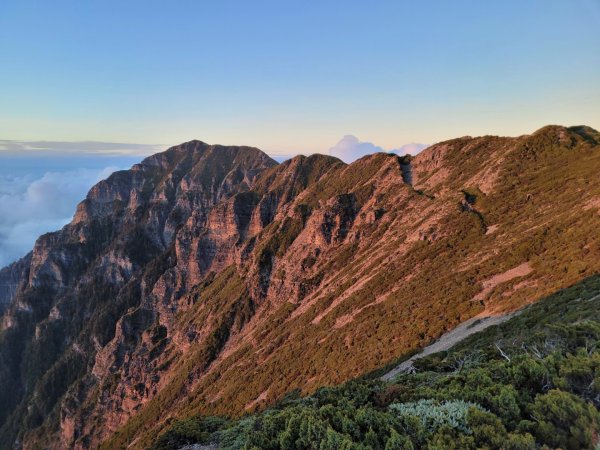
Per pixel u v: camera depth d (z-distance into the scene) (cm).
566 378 1998
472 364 3097
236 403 9681
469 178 12069
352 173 18775
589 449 1545
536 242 7038
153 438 11162
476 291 6888
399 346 6644
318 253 14762
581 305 3916
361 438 1822
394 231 12431
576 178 8738
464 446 1602
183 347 17325
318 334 9944
